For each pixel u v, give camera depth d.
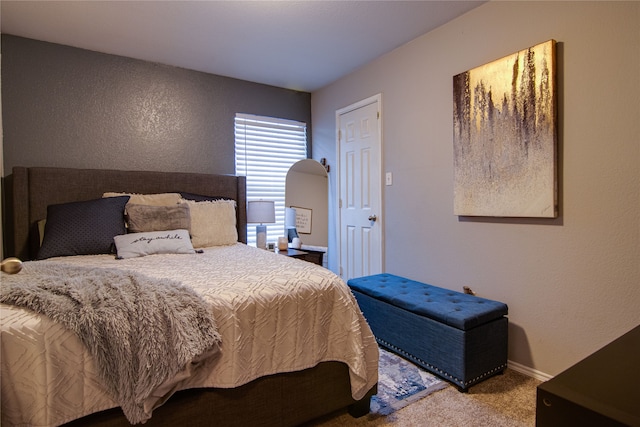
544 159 1.97
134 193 2.97
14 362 1.01
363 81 3.36
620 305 1.74
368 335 1.66
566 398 0.82
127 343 1.11
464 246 2.48
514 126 2.11
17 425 1.01
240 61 3.21
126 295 1.23
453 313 1.96
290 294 1.48
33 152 2.72
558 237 1.97
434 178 2.68
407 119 2.90
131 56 3.08
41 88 2.75
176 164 3.33
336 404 1.63
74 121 2.87
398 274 3.03
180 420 1.26
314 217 3.81
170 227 2.57
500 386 1.97
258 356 1.38
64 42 2.79
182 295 1.29
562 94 1.93
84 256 2.27
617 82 1.73
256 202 3.35
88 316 1.10
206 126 3.48
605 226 1.78
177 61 3.20
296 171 3.77
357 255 3.51
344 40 2.81
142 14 2.38
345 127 3.63
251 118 3.75
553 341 2.01
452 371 1.94
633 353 1.07
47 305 1.10
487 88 2.25
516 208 2.11
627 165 1.70
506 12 2.17
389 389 1.93
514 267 2.19
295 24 2.54
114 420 1.16
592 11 1.80
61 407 1.07
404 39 2.81
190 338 1.16
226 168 3.60
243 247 2.74
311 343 1.53
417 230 2.84
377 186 3.22
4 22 2.46
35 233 2.57
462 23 2.44
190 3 2.25
